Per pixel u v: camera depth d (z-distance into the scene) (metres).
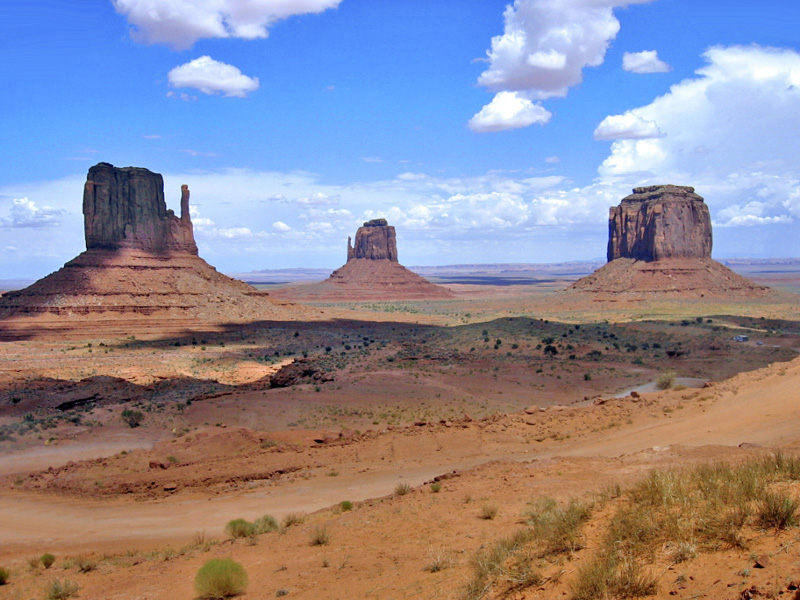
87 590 15.81
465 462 29.27
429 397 65.75
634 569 8.55
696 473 12.91
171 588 14.43
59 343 138.00
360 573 12.85
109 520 26.20
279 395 68.50
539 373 83.81
